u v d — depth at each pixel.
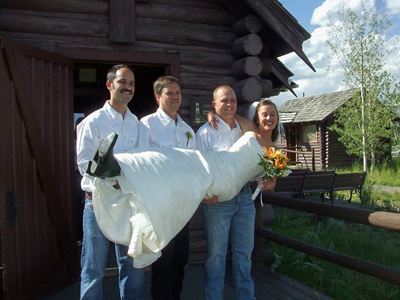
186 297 3.43
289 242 3.69
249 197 3.11
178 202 2.32
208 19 4.50
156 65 4.44
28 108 3.38
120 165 2.25
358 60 15.91
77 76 7.54
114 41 4.06
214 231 2.98
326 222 6.50
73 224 3.96
